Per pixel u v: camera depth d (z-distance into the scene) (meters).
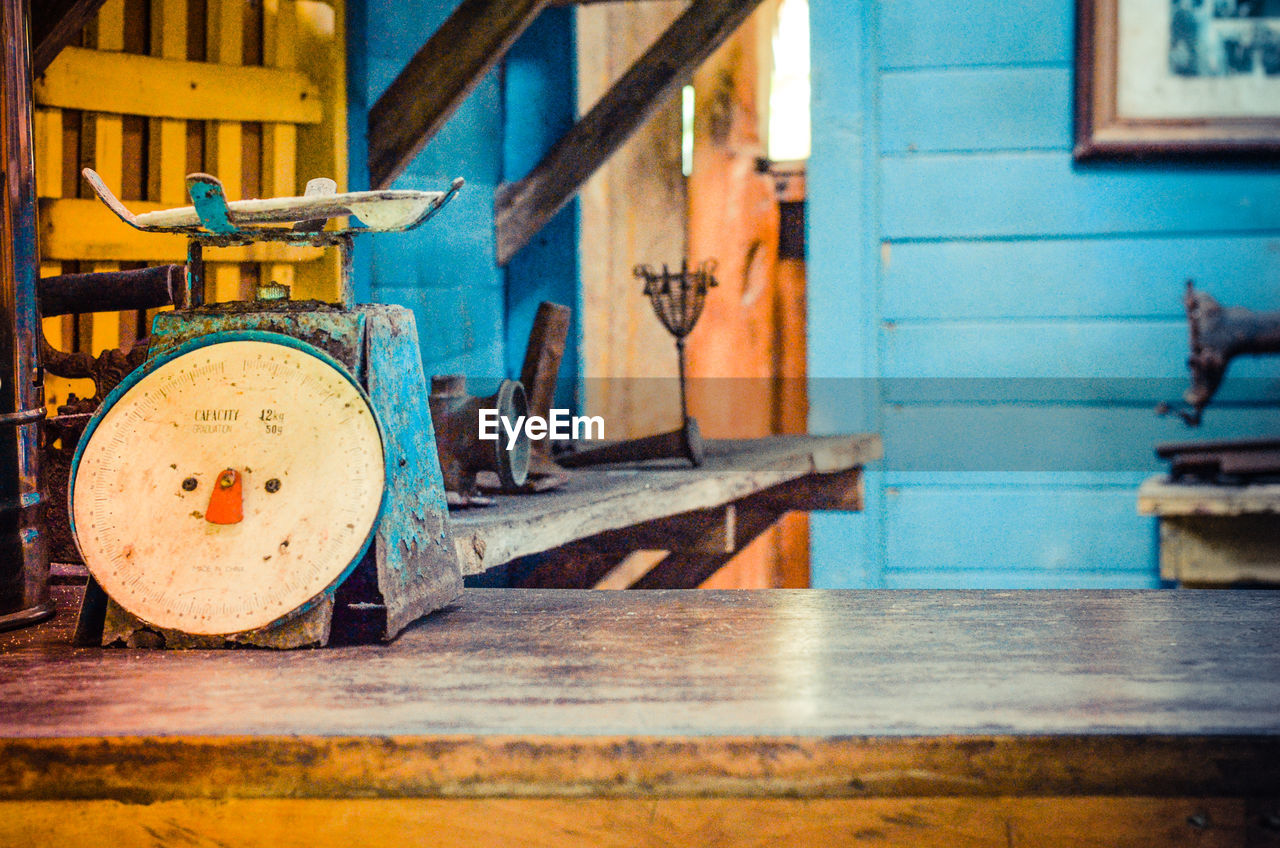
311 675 1.97
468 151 3.38
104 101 2.71
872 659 2.03
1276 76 3.62
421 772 1.68
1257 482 3.44
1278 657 2.03
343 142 2.86
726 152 3.78
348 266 2.22
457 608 2.29
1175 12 3.63
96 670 2.01
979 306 3.73
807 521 3.83
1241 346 3.40
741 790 1.67
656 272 3.78
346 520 2.14
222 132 2.79
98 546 2.18
